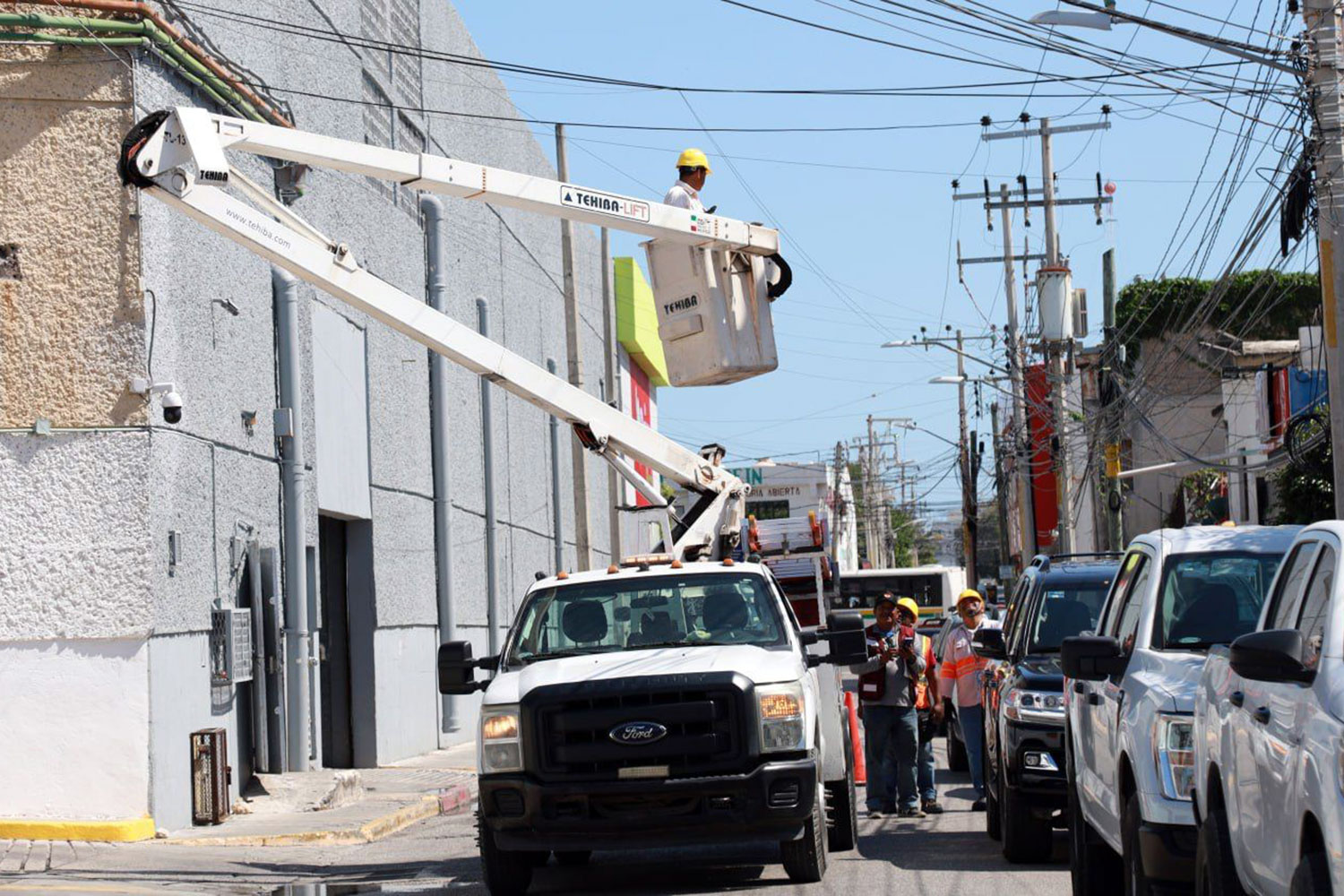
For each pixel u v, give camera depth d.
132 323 26.98
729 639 20.53
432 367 48.34
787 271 27.06
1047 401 81.25
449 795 34.22
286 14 36.91
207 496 29.80
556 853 23.50
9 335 26.80
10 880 21.47
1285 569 12.43
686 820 18.38
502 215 59.38
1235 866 11.80
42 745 26.50
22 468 26.75
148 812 26.50
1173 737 13.60
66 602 26.64
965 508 123.12
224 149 22.34
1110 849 17.47
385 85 45.72
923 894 18.67
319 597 37.84
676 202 26.89
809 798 18.61
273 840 26.14
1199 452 92.38
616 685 18.55
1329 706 9.30
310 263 23.23
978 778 28.73
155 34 27.38
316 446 36.97
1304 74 26.89
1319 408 51.59
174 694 27.72
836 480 149.25
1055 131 69.88
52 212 26.97
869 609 69.56
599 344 82.62
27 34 26.70
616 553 57.09
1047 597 24.47
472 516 52.91
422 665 46.41
